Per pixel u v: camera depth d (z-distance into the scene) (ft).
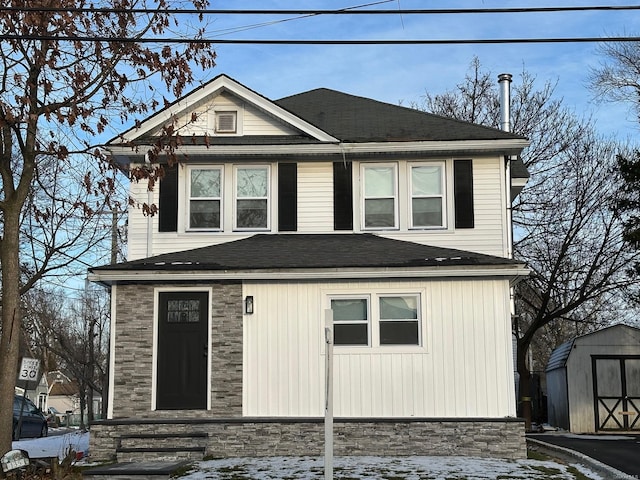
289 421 49.55
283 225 58.95
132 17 44.57
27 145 43.62
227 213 58.80
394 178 59.47
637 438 70.33
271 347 51.37
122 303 52.06
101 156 44.37
